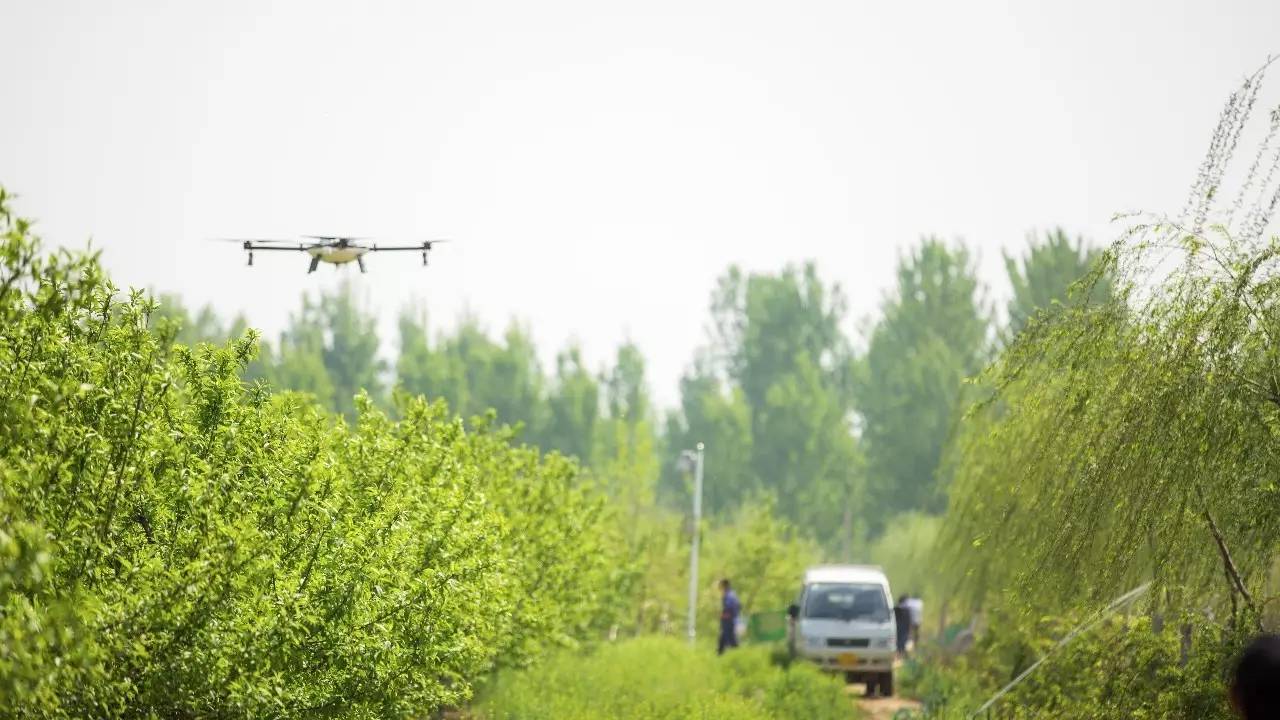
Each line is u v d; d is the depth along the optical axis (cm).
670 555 17300
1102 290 4897
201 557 3541
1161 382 4444
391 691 4394
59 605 2611
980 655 9281
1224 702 4344
